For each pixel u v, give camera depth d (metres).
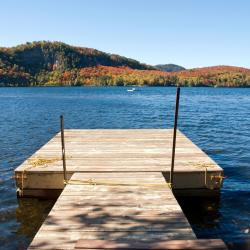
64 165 9.20
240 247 7.55
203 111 44.34
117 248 4.82
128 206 7.44
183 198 9.90
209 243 4.75
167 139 14.09
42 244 5.84
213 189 9.80
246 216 9.11
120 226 6.50
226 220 8.88
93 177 9.31
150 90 138.75
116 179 9.16
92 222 6.67
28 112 40.44
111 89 147.75
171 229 6.38
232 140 21.16
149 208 7.33
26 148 18.14
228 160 15.53
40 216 8.97
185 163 10.40
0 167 14.16
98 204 7.55
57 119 32.88
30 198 9.93
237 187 11.52
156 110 44.88
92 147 12.70
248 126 28.50
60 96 85.25
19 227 8.44
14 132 23.91
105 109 45.62
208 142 20.45
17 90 134.75
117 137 14.64
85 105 53.34
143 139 14.13
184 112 42.56
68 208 7.34
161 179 9.13
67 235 6.16
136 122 31.17
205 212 9.29
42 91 122.62
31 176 9.70
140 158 11.08
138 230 6.34
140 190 8.39
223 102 66.25
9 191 11.06
